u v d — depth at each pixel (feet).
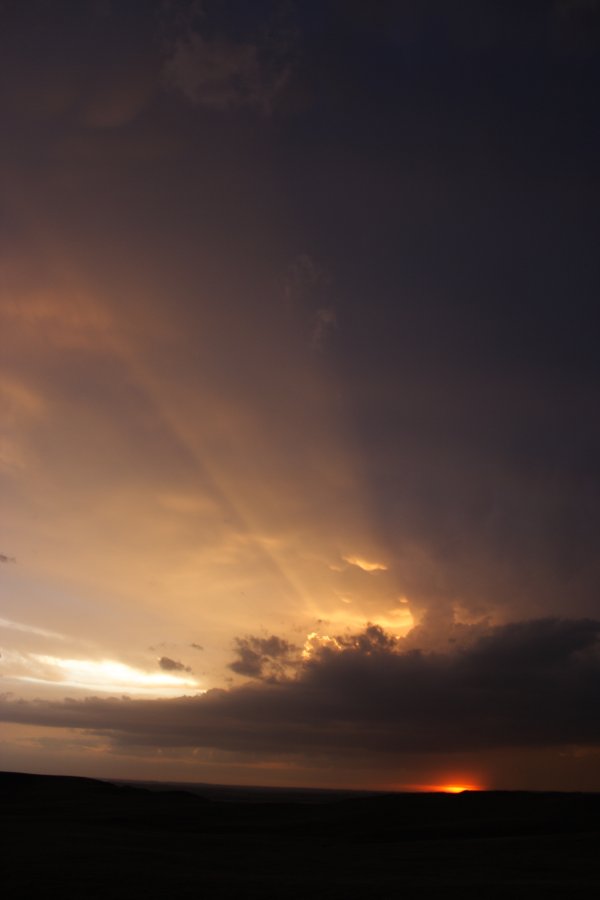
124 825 256.32
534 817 249.14
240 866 150.61
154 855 160.25
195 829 256.11
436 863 160.66
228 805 323.98
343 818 270.46
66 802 329.11
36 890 115.14
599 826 231.91
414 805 288.10
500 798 290.15
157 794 385.70
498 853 175.01
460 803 284.82
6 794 360.69
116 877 127.34
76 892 114.01
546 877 140.26
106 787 401.29
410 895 117.39
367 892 119.44
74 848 165.07
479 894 118.93
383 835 235.61
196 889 118.73
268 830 255.50
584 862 159.94
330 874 142.31
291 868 150.20
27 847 162.61
